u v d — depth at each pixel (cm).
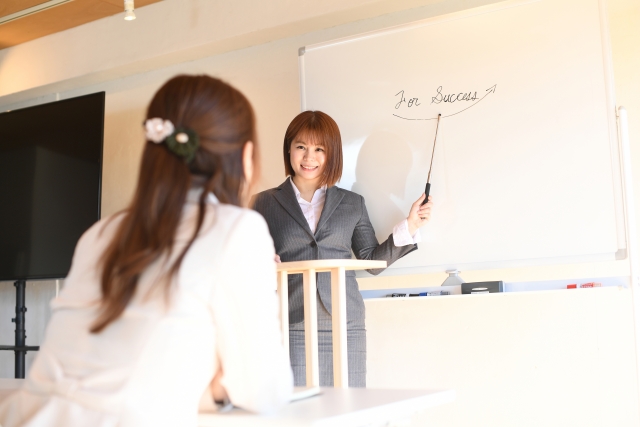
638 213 261
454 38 266
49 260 375
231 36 334
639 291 227
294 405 98
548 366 270
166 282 86
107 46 382
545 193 244
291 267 172
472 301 287
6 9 369
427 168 267
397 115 275
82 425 83
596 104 239
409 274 270
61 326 91
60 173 377
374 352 305
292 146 242
